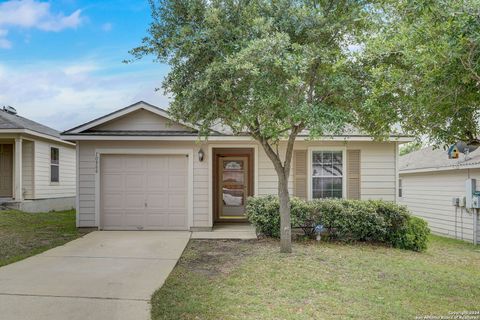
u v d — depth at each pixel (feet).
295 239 31.24
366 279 19.72
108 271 20.53
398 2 17.48
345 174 35.27
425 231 30.63
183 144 35.70
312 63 21.17
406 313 14.83
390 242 30.71
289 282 18.56
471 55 12.27
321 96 22.90
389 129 19.93
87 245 27.96
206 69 20.74
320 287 17.84
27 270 20.57
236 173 43.16
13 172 50.47
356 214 30.01
